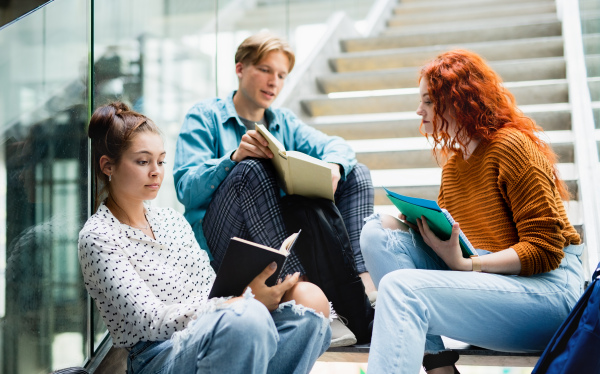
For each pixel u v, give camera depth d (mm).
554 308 1599
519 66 3844
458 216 1853
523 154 1644
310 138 2482
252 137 1979
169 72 2588
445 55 1831
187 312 1412
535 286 1606
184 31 2756
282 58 2389
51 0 1737
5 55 1600
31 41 1694
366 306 1885
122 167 1593
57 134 1810
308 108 4027
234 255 1420
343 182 2227
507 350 1671
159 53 2488
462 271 1618
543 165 1648
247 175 1918
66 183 1854
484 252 1748
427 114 1857
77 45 1887
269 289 1472
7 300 1623
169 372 1410
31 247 1712
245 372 1348
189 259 1720
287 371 1493
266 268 1450
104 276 1472
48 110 1766
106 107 1646
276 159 1930
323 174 1852
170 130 2605
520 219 1638
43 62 1741
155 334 1433
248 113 2441
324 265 1877
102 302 1541
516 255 1605
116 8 2127
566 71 3770
